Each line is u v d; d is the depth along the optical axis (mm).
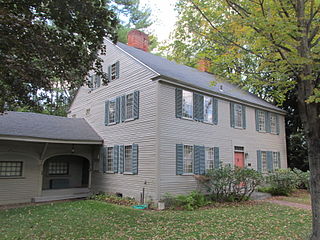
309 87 5992
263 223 7719
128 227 7379
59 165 16359
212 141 13922
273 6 5828
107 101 15281
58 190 14492
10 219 8703
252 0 5996
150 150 11625
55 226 7602
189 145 12617
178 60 8898
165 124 11680
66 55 6977
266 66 7211
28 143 13539
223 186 12633
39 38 6328
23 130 12758
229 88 17406
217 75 7984
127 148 13336
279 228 7152
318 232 5625
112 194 13891
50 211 9977
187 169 12461
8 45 5914
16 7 6066
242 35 6969
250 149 16391
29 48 6254
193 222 7871
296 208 10312
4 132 11781
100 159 15219
